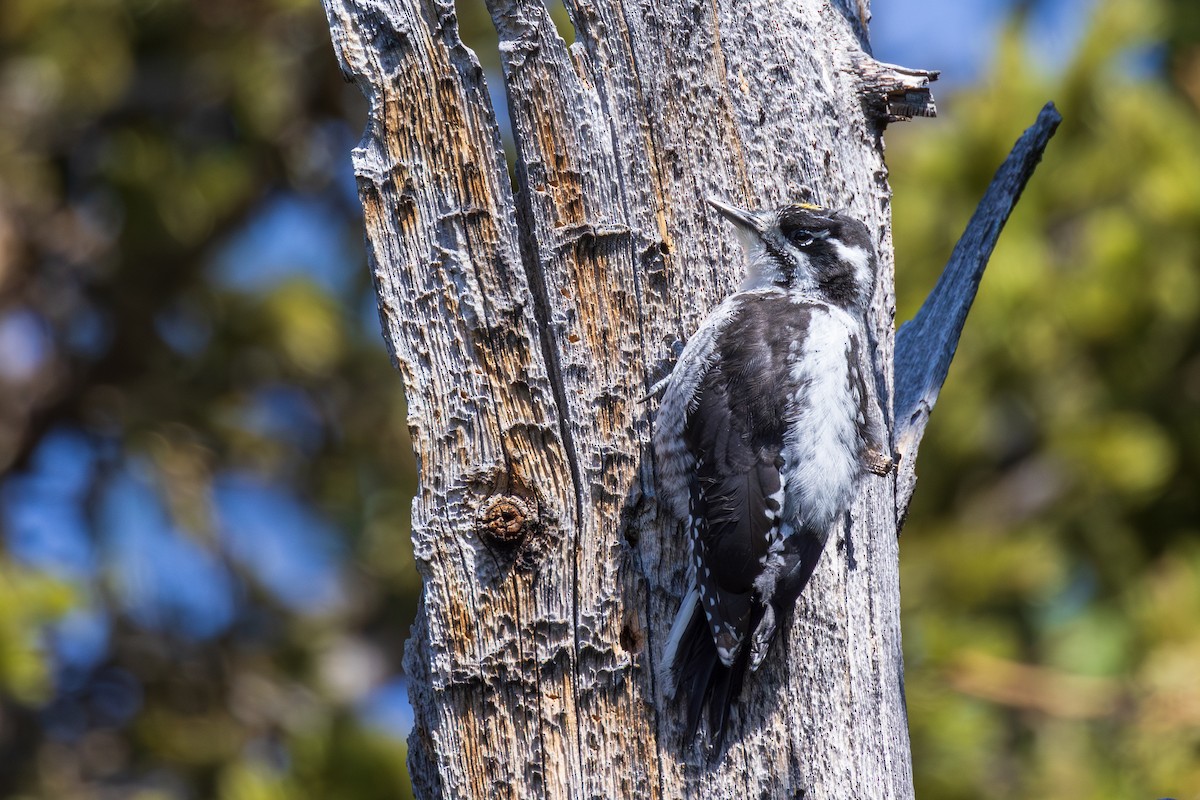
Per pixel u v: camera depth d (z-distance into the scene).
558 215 7.87
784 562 7.75
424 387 7.71
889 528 8.46
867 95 8.76
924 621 12.62
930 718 12.26
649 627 7.71
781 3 8.61
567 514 7.69
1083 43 13.62
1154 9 14.85
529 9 7.80
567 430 7.83
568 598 7.64
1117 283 13.38
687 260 8.17
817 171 8.54
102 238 16.53
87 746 15.88
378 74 7.72
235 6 15.96
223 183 16.17
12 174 15.94
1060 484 14.10
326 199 16.97
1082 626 13.90
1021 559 12.88
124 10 15.58
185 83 16.22
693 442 7.95
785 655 7.81
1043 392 13.91
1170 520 14.62
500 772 7.54
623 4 8.09
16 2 14.90
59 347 16.45
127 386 16.31
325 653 16.05
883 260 8.98
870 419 8.46
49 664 13.84
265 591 16.22
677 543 7.88
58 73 15.31
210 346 16.25
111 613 15.75
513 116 7.88
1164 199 13.52
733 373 8.06
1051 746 12.91
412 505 7.67
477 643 7.57
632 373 7.95
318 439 16.75
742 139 8.34
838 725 7.80
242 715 15.52
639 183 8.06
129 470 15.88
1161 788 12.58
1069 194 13.82
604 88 8.02
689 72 8.20
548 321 7.88
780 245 8.67
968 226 9.66
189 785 15.33
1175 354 14.03
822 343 8.27
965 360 13.47
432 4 7.66
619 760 7.57
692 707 7.55
